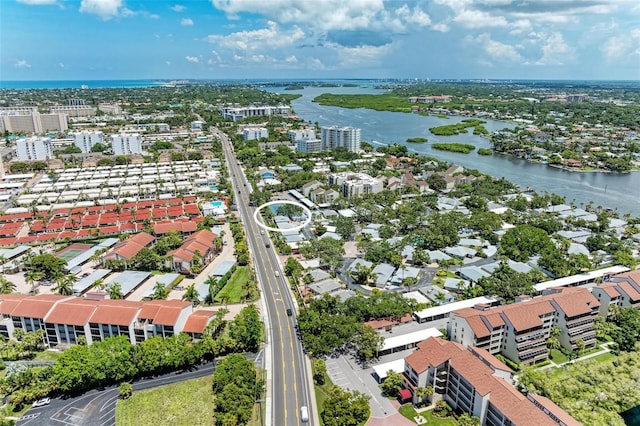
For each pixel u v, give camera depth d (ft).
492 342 557.74
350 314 622.95
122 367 506.48
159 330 578.25
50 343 590.14
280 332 620.49
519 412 402.52
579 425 396.98
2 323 585.63
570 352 573.74
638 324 586.86
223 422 435.94
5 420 445.37
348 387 507.30
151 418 461.37
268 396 494.59
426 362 481.46
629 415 471.62
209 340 554.46
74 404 481.87
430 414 468.34
